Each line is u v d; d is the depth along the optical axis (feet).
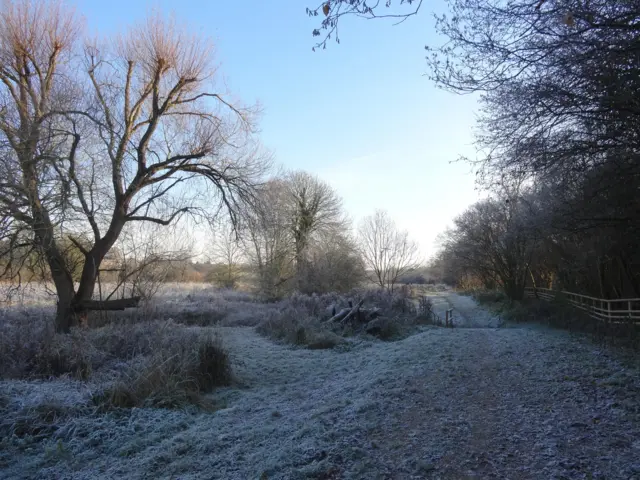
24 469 17.51
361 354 44.60
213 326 65.82
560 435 16.34
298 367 39.73
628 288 60.75
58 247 51.21
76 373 29.55
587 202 38.83
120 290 69.05
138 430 21.53
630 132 27.61
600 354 32.32
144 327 42.34
